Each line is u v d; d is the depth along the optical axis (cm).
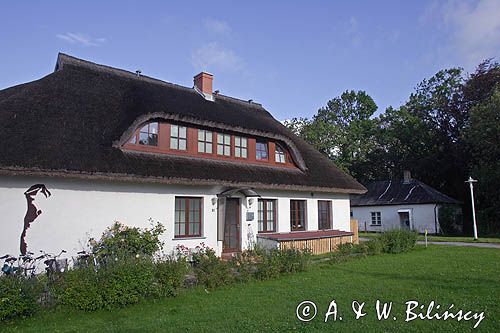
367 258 1463
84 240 1131
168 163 1325
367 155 4475
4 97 1351
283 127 2220
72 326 665
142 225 1255
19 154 998
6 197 1020
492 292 840
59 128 1155
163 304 805
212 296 866
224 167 1517
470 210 3406
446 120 3609
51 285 776
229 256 1474
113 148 1217
